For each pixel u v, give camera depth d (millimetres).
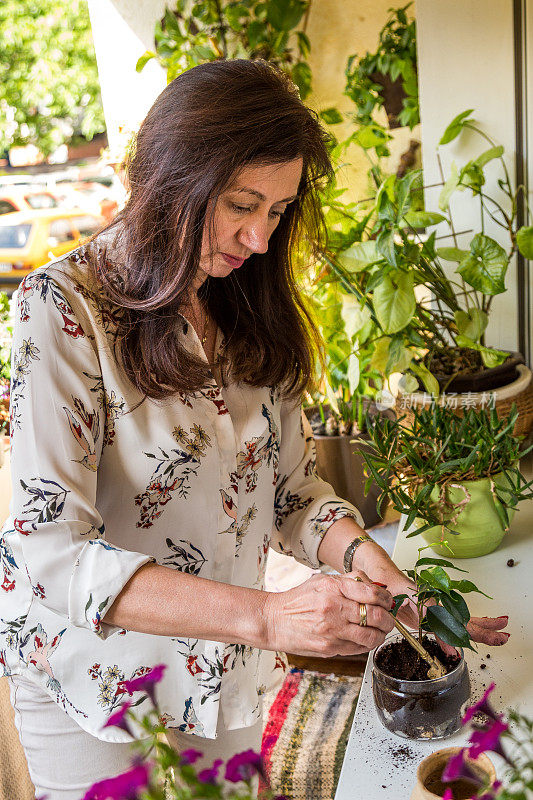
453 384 1858
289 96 1098
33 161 7836
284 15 2465
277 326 1321
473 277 1819
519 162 1950
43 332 1094
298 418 1455
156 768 708
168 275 1109
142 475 1174
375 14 2467
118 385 1139
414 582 1215
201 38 2568
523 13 1849
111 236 1186
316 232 1330
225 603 1049
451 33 1912
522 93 1902
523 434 1843
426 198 2059
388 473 1461
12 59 7605
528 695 1126
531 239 1800
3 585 1268
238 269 1287
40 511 1064
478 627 1211
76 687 1233
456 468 1436
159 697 1263
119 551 1068
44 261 5082
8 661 1271
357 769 1035
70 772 1285
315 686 2215
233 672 1322
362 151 2561
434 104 1979
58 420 1076
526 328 2047
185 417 1192
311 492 1446
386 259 1874
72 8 7504
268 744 2037
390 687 1067
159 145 1085
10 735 1702
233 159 1044
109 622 1067
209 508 1236
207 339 1294
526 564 1459
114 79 2744
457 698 1060
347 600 1047
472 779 853
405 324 1800
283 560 2297
